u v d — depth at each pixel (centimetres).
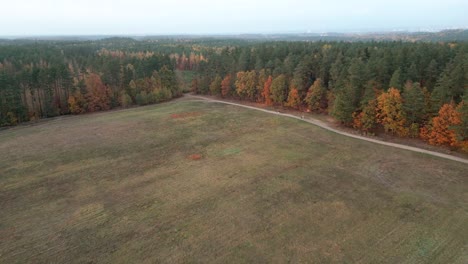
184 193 3169
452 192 3069
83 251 2314
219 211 2812
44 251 2323
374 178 3422
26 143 4844
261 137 4956
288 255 2214
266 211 2794
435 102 4528
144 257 2233
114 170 3781
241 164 3884
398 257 2173
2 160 4138
